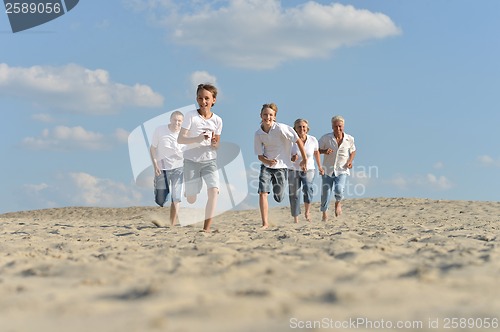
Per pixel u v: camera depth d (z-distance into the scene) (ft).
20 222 37.93
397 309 9.79
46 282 13.12
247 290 11.23
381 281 12.48
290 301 10.37
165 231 28.86
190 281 12.73
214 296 10.80
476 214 48.08
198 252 17.74
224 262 15.60
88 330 8.61
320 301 10.40
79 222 38.75
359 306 9.98
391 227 30.63
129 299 10.87
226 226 33.71
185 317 9.19
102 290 11.99
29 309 10.11
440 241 21.57
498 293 11.40
